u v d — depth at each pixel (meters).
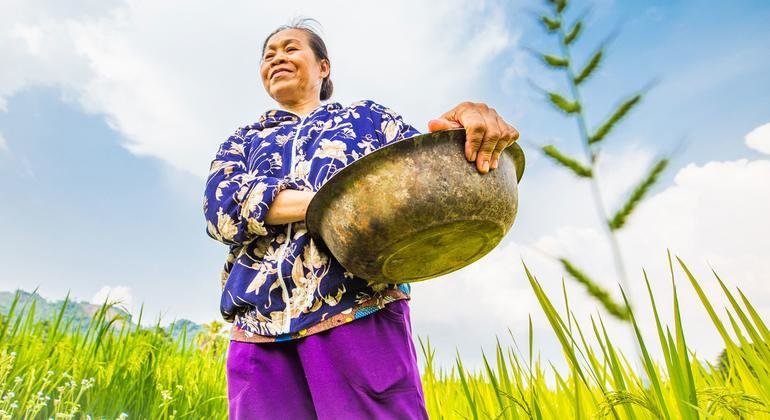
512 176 1.38
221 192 1.56
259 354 1.47
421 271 1.39
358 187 1.24
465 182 1.22
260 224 1.45
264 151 1.69
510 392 1.54
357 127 1.67
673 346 1.11
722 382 1.45
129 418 2.87
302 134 1.69
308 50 2.05
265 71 2.05
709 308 1.19
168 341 3.94
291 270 1.45
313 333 1.40
